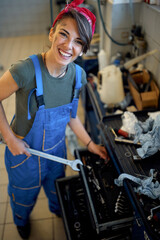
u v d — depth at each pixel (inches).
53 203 76.3
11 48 175.2
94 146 64.3
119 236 59.6
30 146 56.7
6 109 56.8
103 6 94.5
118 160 54.3
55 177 69.1
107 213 54.3
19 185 62.3
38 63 45.0
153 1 76.5
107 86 79.7
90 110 106.1
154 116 63.3
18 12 205.9
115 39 92.5
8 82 44.3
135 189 48.3
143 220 44.0
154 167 52.7
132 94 81.3
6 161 59.8
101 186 57.9
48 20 211.8
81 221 63.2
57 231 77.1
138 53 87.5
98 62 104.4
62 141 61.2
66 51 41.4
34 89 46.2
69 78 49.9
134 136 59.0
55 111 51.3
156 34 73.7
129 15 86.7
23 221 71.7
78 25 39.0
